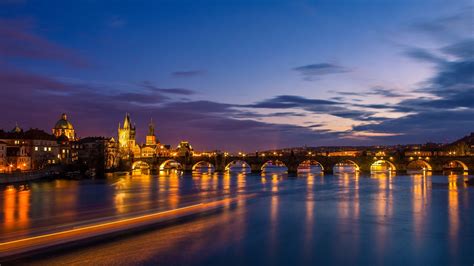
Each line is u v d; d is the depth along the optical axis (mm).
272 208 105062
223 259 58438
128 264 56219
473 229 77812
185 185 186625
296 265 56031
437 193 143375
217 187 174250
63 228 78250
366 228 78688
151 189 164500
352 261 57906
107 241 68000
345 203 115500
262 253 61219
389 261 57938
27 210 102625
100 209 103938
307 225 81375
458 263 57188
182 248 63781
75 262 57125
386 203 115312
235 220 86750
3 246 64875
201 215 93375
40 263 56750
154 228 78188
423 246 65312
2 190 159125
